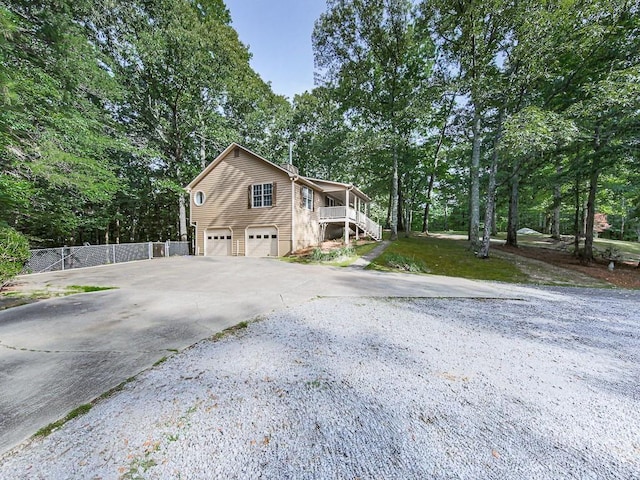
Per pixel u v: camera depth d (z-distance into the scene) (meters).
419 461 1.68
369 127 18.53
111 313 4.82
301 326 4.20
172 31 14.91
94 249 12.02
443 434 1.93
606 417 2.17
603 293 7.60
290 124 24.69
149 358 3.08
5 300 5.71
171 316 4.67
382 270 10.58
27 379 2.61
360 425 2.01
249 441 1.83
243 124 21.27
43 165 8.15
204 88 17.55
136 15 14.73
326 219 17.05
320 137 22.22
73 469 1.58
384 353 3.29
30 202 9.34
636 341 3.89
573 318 5.00
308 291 6.70
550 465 1.67
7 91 6.20
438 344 3.61
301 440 1.85
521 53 10.27
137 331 3.95
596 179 12.13
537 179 14.09
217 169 16.75
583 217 17.33
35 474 1.54
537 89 11.80
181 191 17.30
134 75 15.98
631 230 24.73
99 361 3.00
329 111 21.61
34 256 10.04
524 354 3.36
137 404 2.22
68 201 10.82
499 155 12.90
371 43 16.66
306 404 2.25
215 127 18.59
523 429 2.00
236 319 4.53
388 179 21.81
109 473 1.55
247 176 16.02
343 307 5.32
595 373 2.92
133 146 15.28
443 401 2.33
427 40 15.84
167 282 7.80
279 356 3.15
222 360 3.04
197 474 1.56
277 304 5.48
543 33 9.84
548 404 2.33
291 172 15.38
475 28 11.00
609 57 10.27
